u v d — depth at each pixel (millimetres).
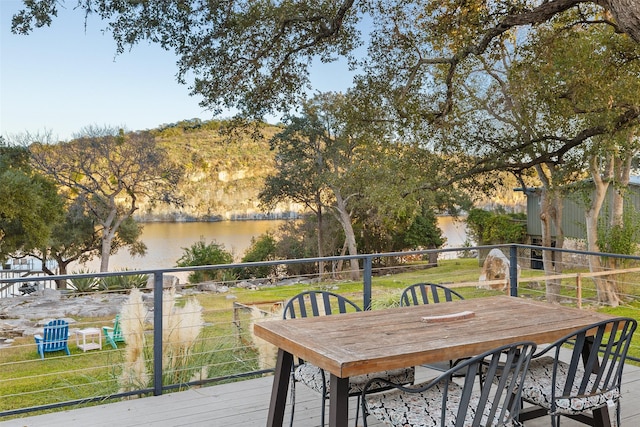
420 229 26703
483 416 2316
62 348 9859
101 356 9570
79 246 29578
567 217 19078
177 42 7359
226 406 3535
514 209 22344
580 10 7973
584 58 7879
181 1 6914
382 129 10000
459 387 2670
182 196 31703
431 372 4188
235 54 7969
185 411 3449
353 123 9984
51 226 25297
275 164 28734
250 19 7660
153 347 3963
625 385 3881
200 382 3988
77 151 27844
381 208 13055
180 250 30781
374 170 12727
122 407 3525
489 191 14336
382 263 28156
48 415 3381
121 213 29844
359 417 3291
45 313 13805
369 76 9250
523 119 11570
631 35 3617
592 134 9844
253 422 3266
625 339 2588
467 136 12719
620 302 13930
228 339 5348
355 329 2680
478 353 2439
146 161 29203
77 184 27922
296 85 8500
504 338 2504
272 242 28953
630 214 14352
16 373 8812
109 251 29000
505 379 2217
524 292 16156
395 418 2328
